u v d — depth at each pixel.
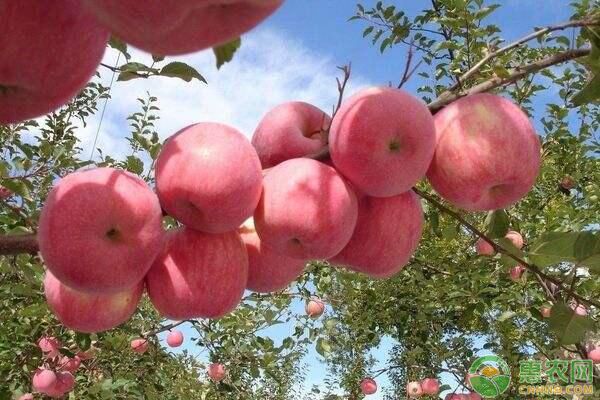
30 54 0.29
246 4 0.26
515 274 1.33
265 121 0.57
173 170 0.45
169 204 0.46
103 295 0.50
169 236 0.50
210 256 0.48
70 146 1.38
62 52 0.30
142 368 1.75
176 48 0.27
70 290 0.50
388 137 0.46
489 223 0.63
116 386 1.50
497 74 0.54
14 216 0.99
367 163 0.47
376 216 0.51
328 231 0.46
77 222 0.42
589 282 0.99
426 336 1.82
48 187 1.30
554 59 0.54
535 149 0.51
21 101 0.32
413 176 0.48
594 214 1.49
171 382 2.13
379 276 0.55
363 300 1.83
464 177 0.50
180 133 0.47
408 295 1.75
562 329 0.58
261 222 0.48
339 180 0.48
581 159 1.73
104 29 0.32
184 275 0.47
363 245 0.52
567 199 1.68
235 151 0.46
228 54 0.42
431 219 0.86
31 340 1.36
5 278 1.21
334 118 0.49
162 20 0.24
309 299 1.69
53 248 0.42
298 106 0.58
